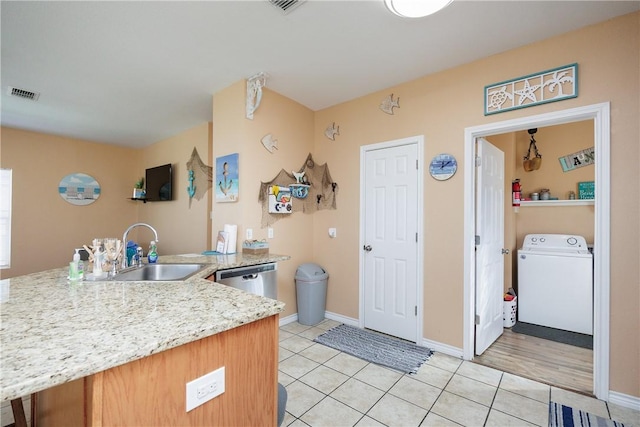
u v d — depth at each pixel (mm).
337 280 3395
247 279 2371
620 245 1881
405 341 2811
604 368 1906
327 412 1789
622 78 1898
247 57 2475
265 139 3037
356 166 3254
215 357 943
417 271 2764
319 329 3104
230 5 1866
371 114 3141
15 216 4352
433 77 2707
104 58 2484
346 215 3332
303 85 2979
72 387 880
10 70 2674
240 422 1014
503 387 2057
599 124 1958
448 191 2588
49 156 4637
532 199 3662
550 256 3209
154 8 1887
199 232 4168
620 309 1878
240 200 2846
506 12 1898
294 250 3361
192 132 4328
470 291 2471
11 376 616
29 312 1038
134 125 4207
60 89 3055
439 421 1715
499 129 2357
